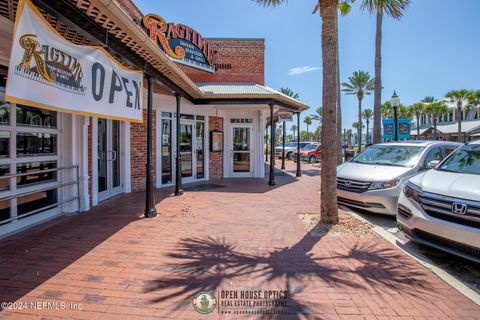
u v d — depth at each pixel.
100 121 7.30
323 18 5.32
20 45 2.91
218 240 4.52
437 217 3.72
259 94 9.50
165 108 9.53
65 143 5.94
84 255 3.89
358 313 2.68
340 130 12.15
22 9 2.91
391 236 4.79
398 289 3.09
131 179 8.59
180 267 3.55
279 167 17.92
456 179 3.97
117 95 4.80
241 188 9.59
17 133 4.91
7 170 4.73
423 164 6.30
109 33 4.16
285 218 5.85
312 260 3.80
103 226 5.19
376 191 5.84
